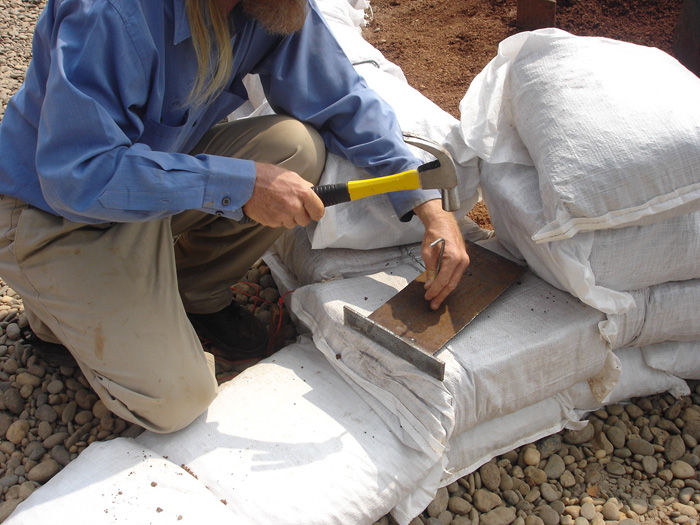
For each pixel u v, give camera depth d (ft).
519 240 6.46
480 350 5.74
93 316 5.46
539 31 6.50
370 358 5.88
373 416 5.69
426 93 10.98
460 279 6.35
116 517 4.75
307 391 5.86
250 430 5.50
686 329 6.53
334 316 6.14
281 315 7.63
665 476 6.27
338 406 5.74
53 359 6.94
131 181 4.92
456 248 6.04
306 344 6.63
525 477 6.35
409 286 6.33
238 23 5.77
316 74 6.54
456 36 12.37
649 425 6.75
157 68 5.13
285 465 5.22
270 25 5.48
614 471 6.38
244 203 5.48
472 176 6.93
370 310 6.19
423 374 5.49
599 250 5.86
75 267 5.46
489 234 7.90
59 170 4.81
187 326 5.75
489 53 11.76
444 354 5.71
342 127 6.68
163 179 5.04
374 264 6.86
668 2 11.71
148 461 5.23
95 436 6.45
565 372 6.14
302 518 4.95
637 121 5.58
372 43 12.43
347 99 6.54
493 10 12.91
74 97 4.69
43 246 5.51
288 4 5.34
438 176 5.64
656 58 6.24
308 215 5.72
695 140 5.43
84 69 4.81
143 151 5.01
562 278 6.02
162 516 4.75
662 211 5.60
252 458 5.27
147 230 5.59
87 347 5.55
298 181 5.51
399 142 6.52
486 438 6.15
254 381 5.98
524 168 6.48
